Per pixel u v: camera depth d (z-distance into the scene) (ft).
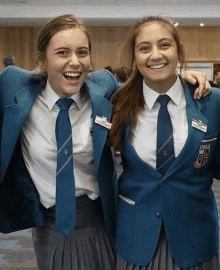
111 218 5.24
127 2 26.61
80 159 4.94
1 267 9.25
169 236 4.58
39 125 4.88
